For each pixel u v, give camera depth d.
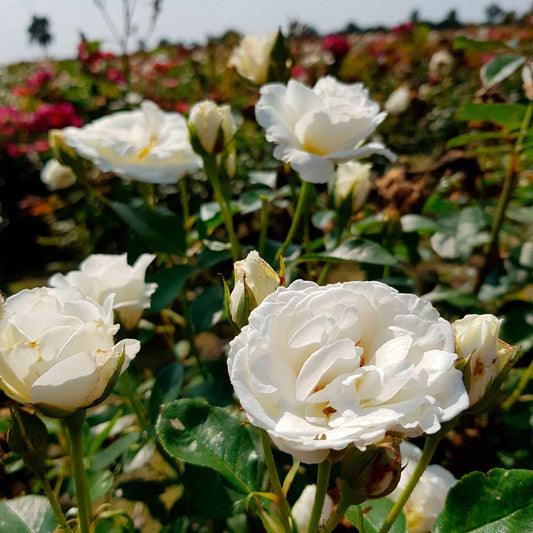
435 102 1.12
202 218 0.42
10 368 0.18
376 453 0.16
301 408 0.16
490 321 0.18
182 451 0.22
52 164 0.63
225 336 0.66
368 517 0.25
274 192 0.46
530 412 0.39
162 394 0.32
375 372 0.15
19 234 1.18
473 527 0.20
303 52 1.42
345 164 0.37
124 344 0.20
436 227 0.42
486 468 0.40
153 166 0.39
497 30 1.83
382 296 0.17
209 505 0.24
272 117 0.31
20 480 0.35
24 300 0.22
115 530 0.29
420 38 1.62
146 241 0.37
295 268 0.40
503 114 0.44
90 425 0.36
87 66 1.00
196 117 0.33
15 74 2.86
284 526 0.20
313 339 0.16
